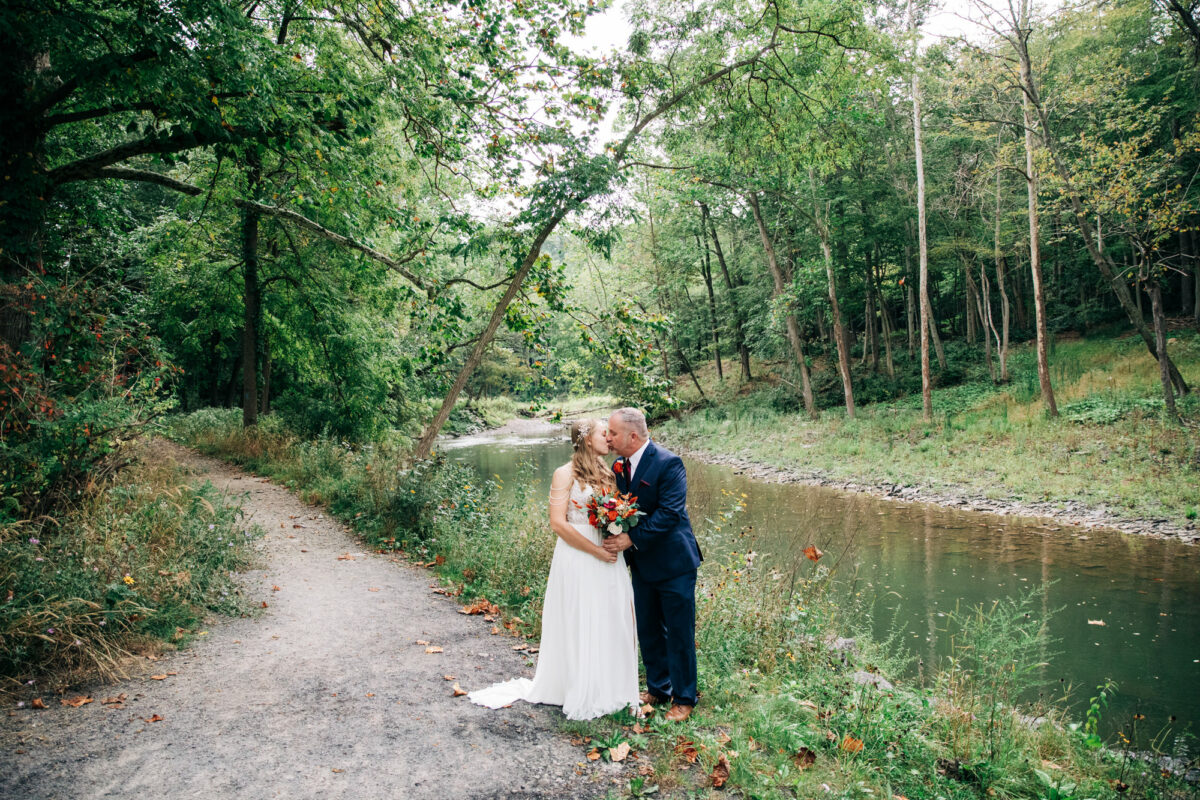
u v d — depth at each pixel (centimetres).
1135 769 375
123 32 552
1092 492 1316
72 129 936
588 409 4659
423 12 852
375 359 1549
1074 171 1656
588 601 347
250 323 1505
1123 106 1678
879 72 1079
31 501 517
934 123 2445
